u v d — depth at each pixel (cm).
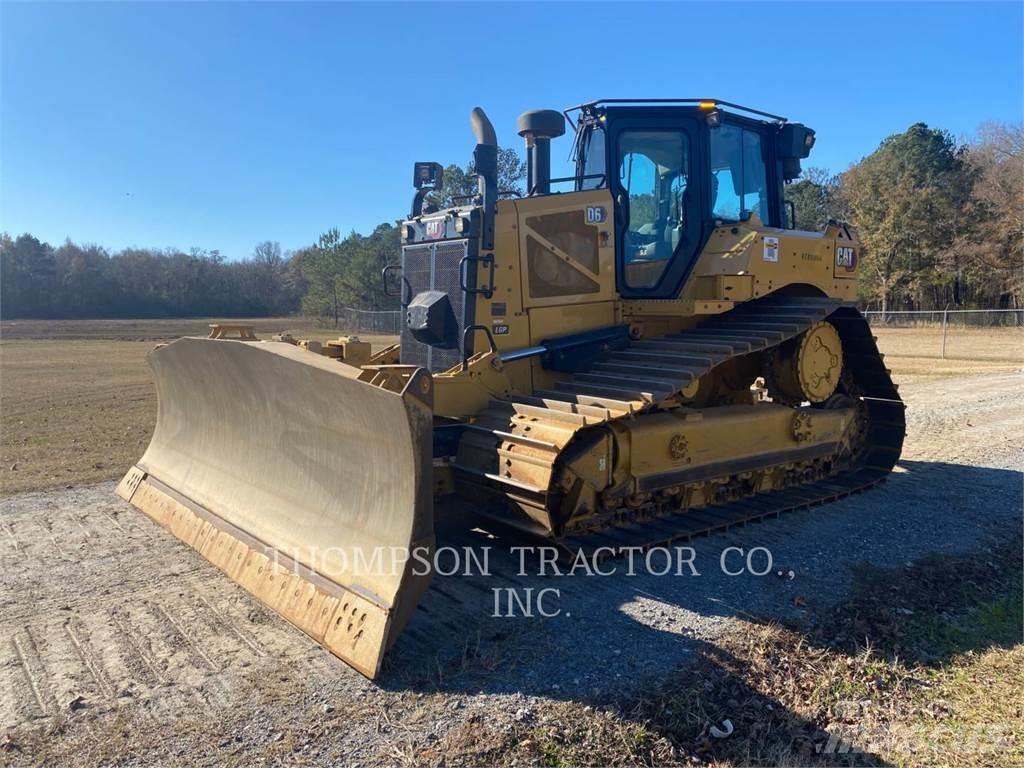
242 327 659
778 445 649
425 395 377
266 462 502
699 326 637
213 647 398
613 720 331
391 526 391
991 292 4428
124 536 570
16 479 753
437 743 314
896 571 515
